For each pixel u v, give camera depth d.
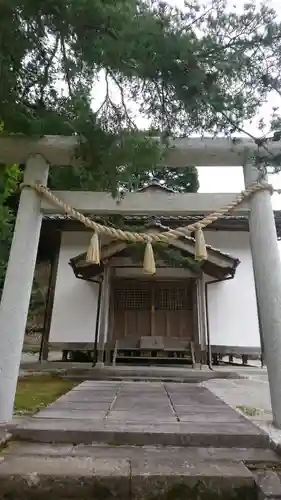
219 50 3.24
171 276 10.65
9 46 3.15
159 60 3.09
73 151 3.92
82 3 2.80
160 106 3.53
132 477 2.10
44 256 13.37
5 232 6.83
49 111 4.00
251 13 3.26
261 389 5.72
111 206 4.05
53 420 3.15
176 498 2.06
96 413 3.51
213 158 4.07
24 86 3.81
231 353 10.54
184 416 3.44
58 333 10.76
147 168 3.51
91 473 2.13
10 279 3.60
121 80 3.39
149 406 3.99
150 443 2.75
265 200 3.85
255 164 3.83
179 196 4.12
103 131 3.46
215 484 2.09
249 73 3.38
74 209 4.02
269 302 3.49
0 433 2.81
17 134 3.99
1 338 3.39
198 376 7.75
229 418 3.37
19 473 2.11
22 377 7.30
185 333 10.41
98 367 8.68
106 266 10.39
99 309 9.88
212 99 3.33
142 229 8.63
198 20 3.27
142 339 9.94
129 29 2.90
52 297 11.23
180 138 3.96
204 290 10.53
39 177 4.03
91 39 3.04
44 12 2.93
